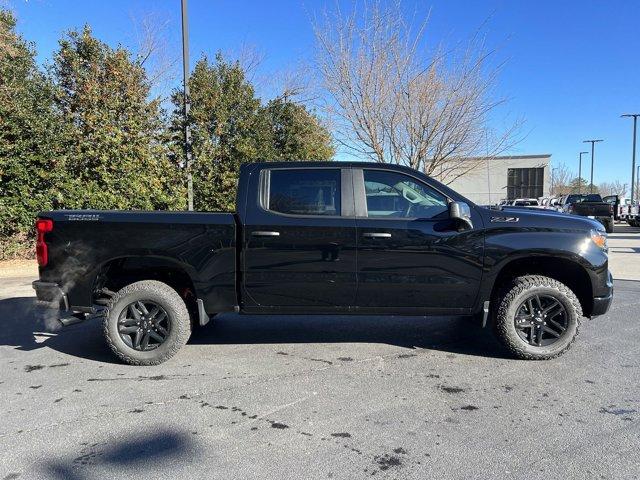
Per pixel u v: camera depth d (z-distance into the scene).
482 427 3.51
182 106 13.88
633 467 2.99
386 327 6.14
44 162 11.21
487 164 16.83
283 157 17.19
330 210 4.75
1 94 11.09
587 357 4.93
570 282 5.12
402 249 4.68
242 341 5.59
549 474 2.92
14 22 15.44
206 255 4.74
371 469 3.00
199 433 3.46
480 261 4.69
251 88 15.53
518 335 4.80
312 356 5.06
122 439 3.38
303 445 3.29
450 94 11.89
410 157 12.25
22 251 11.73
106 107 12.01
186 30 12.12
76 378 4.50
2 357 5.11
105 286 5.12
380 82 12.03
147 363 4.80
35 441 3.36
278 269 4.72
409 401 3.95
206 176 14.18
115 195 11.99
